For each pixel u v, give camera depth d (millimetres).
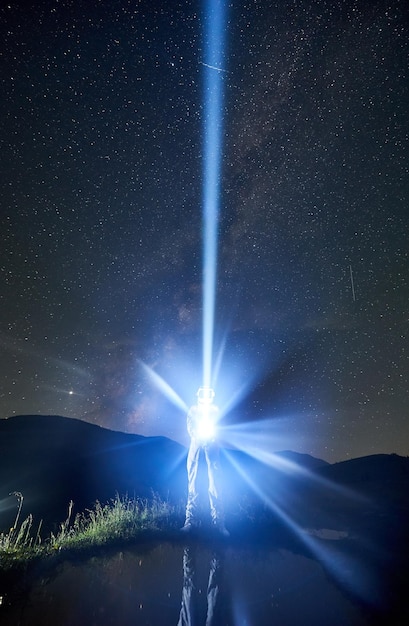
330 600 4305
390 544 6480
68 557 5367
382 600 4324
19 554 5180
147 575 4844
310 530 7340
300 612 3984
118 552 5660
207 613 3865
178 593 4340
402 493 11023
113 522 6887
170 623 3656
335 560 5707
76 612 3789
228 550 5973
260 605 4121
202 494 7320
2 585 4277
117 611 3828
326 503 10078
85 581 4570
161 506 8242
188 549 5945
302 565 5449
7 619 3584
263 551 6031
